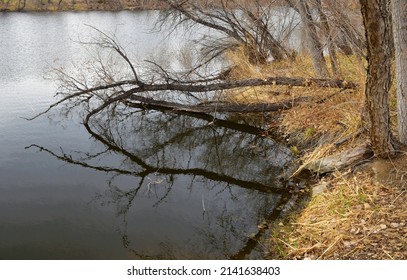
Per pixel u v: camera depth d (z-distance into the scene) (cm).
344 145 816
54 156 1002
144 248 637
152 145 1114
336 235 552
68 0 4950
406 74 651
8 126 1157
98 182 882
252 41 1539
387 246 506
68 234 678
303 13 1095
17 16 4069
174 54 1827
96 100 1402
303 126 1005
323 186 713
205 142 1127
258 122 1171
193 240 652
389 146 662
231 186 855
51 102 1366
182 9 1608
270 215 709
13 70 1756
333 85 970
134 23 3241
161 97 1380
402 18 633
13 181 865
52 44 2388
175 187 861
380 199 599
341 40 1222
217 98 1245
